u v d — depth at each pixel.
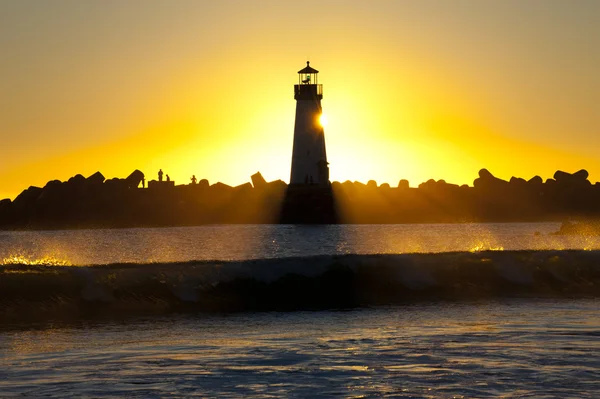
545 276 130.88
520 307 111.38
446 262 130.00
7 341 84.19
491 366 71.31
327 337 86.31
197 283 112.81
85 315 101.06
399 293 122.00
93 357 75.94
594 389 64.19
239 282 115.88
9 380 67.06
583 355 75.62
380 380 66.94
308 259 124.62
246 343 82.94
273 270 120.06
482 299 119.62
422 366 71.56
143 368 71.25
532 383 65.81
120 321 97.75
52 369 70.94
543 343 81.56
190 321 98.62
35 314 99.69
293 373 69.38
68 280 106.44
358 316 102.81
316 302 114.31
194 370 70.50
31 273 105.81
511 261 132.62
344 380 67.00
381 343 82.19
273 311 106.88
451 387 64.88
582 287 130.00
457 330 90.44
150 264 119.38
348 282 121.12
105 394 63.22
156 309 106.00
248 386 65.38
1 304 99.88
